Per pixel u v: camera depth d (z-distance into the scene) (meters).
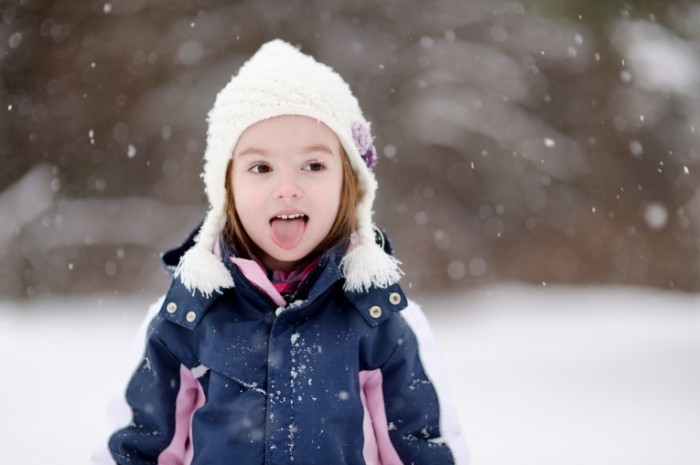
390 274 2.81
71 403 7.04
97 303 18.33
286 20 22.31
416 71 22.08
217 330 2.78
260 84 2.83
